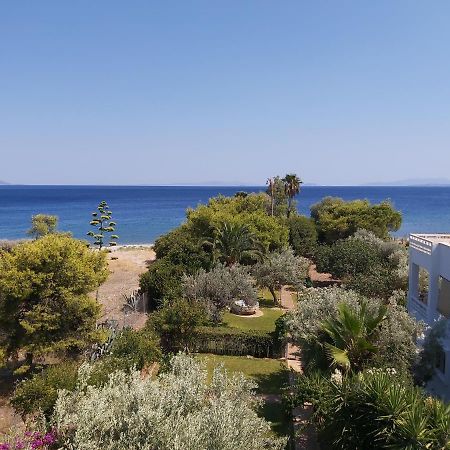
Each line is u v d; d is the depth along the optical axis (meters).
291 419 13.89
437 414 9.48
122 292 32.09
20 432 9.88
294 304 30.86
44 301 16.23
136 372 10.24
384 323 14.20
